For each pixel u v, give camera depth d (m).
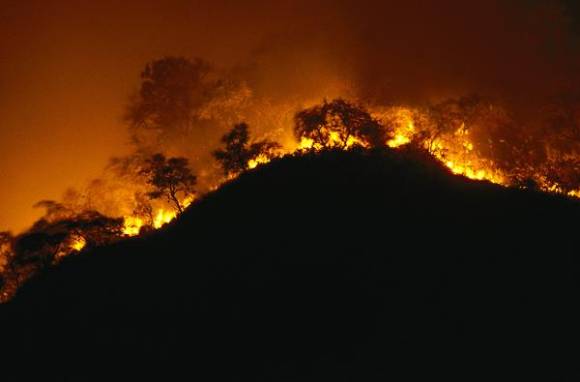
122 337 32.28
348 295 31.72
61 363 31.44
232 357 28.98
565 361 26.22
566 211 39.84
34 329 35.34
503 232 36.56
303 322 30.39
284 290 32.75
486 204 40.00
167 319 32.81
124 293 36.41
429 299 30.88
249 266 35.31
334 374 26.67
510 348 27.16
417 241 35.53
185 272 36.62
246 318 31.38
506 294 30.89
